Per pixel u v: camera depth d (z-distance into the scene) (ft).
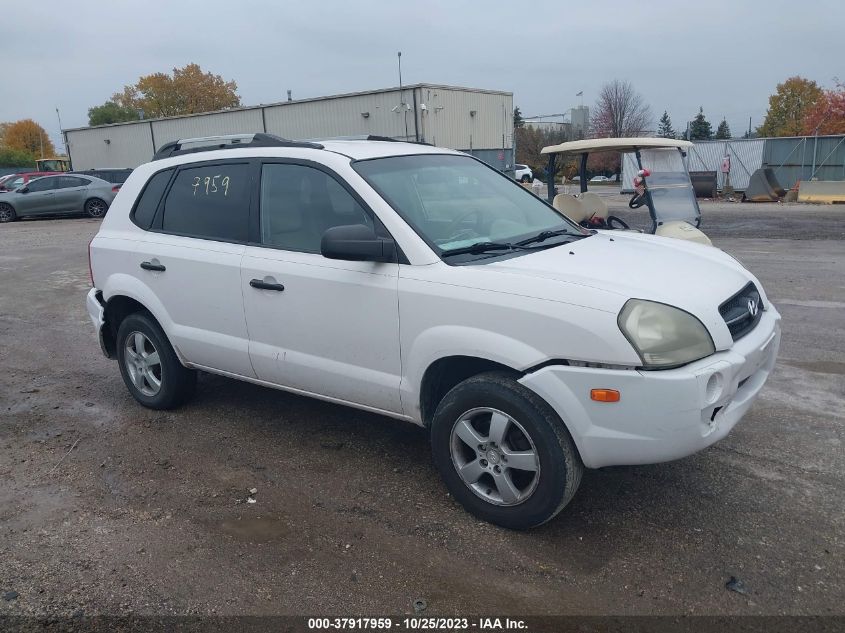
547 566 10.79
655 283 10.92
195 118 115.75
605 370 10.18
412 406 12.42
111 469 14.46
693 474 13.46
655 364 10.02
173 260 15.65
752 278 13.02
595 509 12.35
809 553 10.90
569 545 11.32
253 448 15.26
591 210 30.53
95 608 10.08
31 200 76.89
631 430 10.19
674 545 11.23
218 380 19.69
